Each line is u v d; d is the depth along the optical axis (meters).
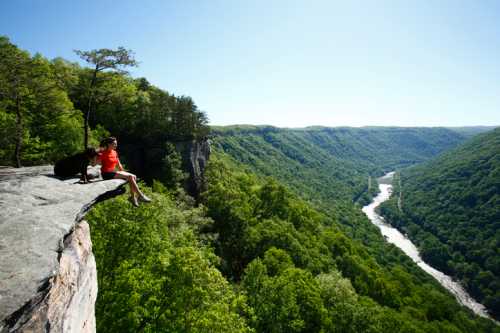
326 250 57.12
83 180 8.70
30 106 30.02
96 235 17.28
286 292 27.00
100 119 50.12
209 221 44.22
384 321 35.22
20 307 3.96
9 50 24.41
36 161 28.86
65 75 28.48
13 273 4.37
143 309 14.67
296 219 66.44
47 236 5.46
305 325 27.66
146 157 54.50
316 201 138.12
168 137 57.88
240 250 46.44
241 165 139.25
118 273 16.67
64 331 5.70
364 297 42.09
